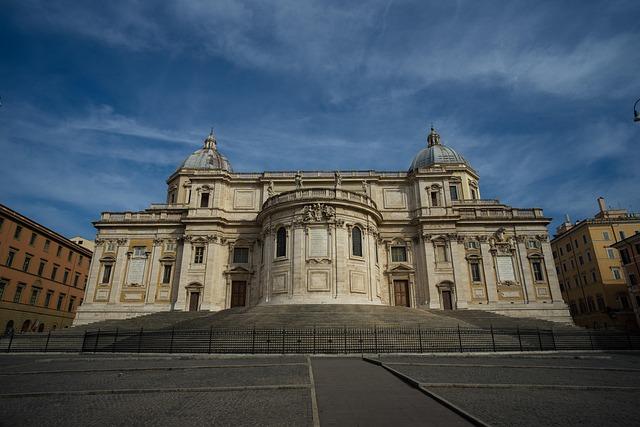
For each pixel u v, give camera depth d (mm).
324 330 25188
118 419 8727
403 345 23328
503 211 49469
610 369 16047
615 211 66562
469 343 24297
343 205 41531
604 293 57969
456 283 45625
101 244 49094
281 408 9500
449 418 8570
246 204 51156
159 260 48250
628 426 7848
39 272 54875
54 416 9023
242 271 47375
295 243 40250
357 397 10641
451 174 52125
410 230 49094
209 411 9312
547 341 26875
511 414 8742
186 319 36438
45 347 26438
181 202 57344
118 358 21125
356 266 40688
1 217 48156
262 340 23875
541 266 47031
